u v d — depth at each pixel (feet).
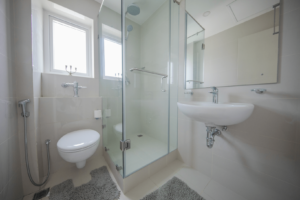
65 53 4.99
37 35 3.65
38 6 3.82
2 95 2.24
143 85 4.78
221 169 3.29
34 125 3.05
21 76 2.84
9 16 2.56
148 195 2.93
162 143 4.68
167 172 3.84
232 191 3.07
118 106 3.41
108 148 4.37
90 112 4.70
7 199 2.32
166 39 4.70
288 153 2.24
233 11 2.92
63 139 3.40
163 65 4.76
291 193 2.23
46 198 2.89
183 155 4.36
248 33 2.68
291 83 2.17
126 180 3.06
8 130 2.41
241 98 2.82
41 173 3.63
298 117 2.11
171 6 4.46
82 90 4.80
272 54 2.36
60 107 4.04
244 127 2.80
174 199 2.83
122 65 3.16
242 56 2.78
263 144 2.54
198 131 3.84
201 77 3.66
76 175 3.74
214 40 3.31
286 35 2.19
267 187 2.52
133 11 4.29
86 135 3.73
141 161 3.71
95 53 5.16
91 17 5.02
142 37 4.63
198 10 3.66
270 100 2.41
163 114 4.72
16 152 2.70
